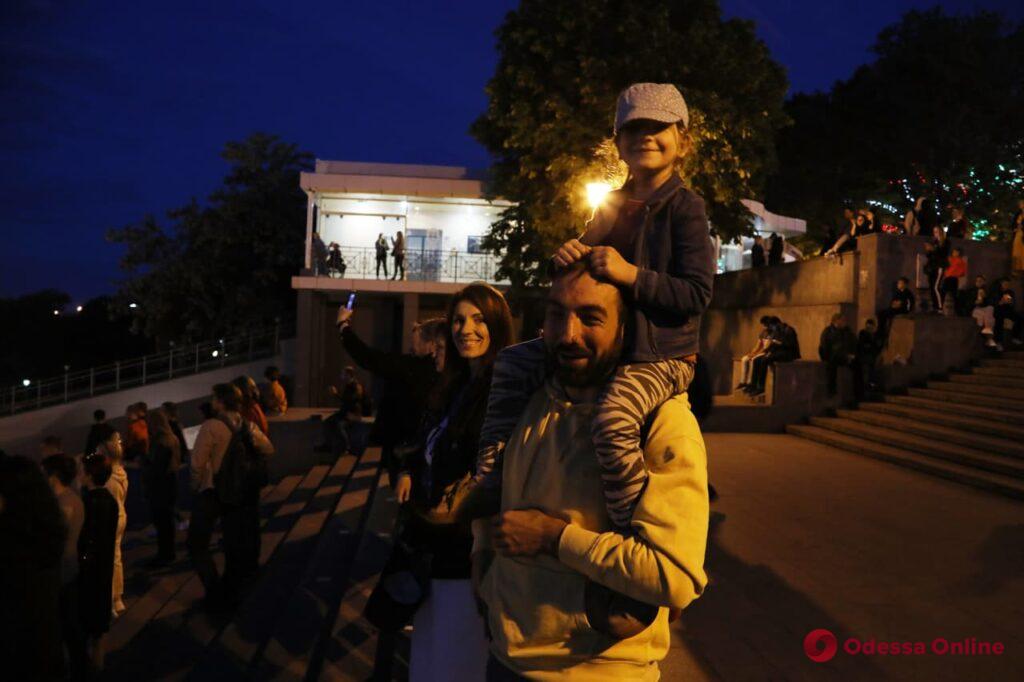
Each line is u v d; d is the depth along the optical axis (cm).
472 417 284
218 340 2919
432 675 285
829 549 696
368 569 621
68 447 2572
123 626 746
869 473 1095
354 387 1524
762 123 1917
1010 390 1263
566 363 160
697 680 410
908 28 3522
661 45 1809
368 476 1162
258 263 2977
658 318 163
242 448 762
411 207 2831
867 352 1486
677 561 147
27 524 402
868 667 436
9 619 398
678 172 181
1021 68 3406
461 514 189
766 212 2959
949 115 3284
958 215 1669
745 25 1962
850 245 1700
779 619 514
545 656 164
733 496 925
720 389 2241
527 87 1923
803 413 1511
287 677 447
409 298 2591
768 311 2005
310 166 3020
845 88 3731
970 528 784
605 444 155
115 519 593
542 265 2097
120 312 2900
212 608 765
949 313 1588
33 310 3947
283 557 786
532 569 167
